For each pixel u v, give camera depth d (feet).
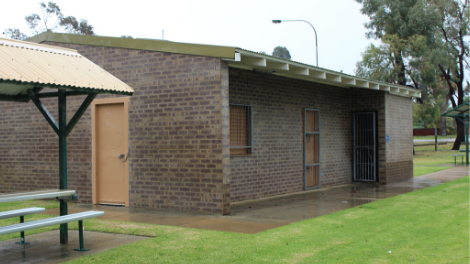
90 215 19.15
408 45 104.42
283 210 29.71
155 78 30.19
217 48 27.68
